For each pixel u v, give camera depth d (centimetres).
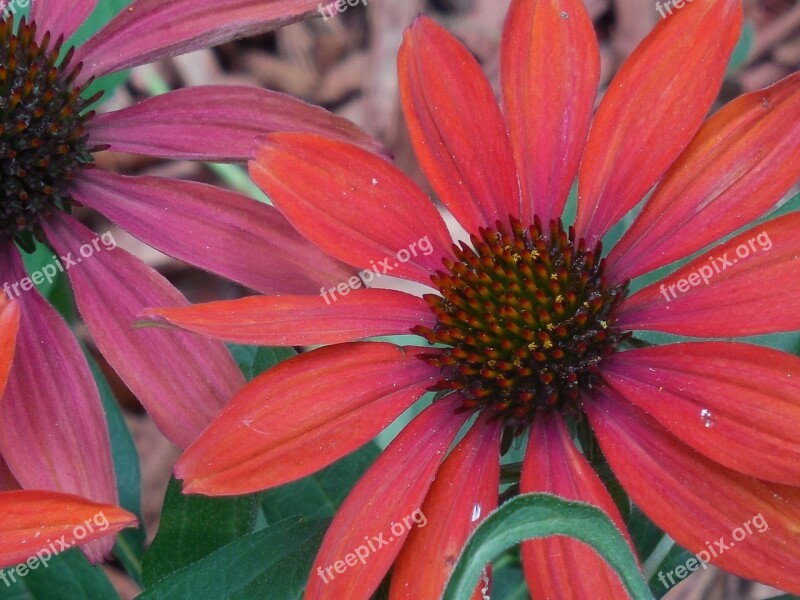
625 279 27
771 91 26
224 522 28
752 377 24
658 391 25
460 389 26
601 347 27
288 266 28
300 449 25
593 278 27
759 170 26
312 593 25
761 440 24
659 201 27
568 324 27
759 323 25
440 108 27
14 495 24
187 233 28
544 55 27
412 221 27
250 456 25
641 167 27
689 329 25
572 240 27
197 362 27
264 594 26
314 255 28
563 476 25
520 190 28
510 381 26
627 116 27
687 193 27
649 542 28
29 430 27
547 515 23
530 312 27
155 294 28
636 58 27
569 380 26
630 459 25
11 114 28
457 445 26
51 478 27
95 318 28
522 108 27
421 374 27
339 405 26
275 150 27
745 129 26
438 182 27
